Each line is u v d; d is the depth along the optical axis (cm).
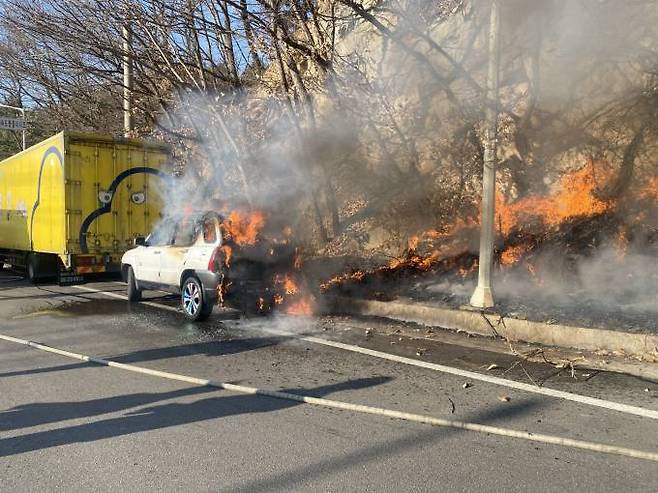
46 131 2419
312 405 517
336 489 361
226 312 972
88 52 1395
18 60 1533
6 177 1560
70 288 1333
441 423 469
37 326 881
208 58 1355
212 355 691
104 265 1279
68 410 505
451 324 809
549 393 541
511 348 703
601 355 663
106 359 675
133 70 1477
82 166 1248
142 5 1206
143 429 461
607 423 467
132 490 361
